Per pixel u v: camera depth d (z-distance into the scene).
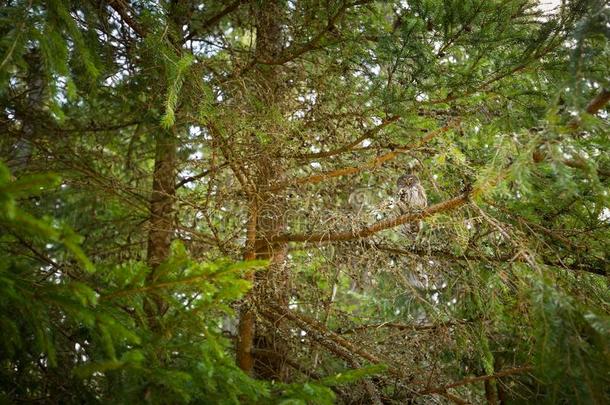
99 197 5.06
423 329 4.71
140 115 4.78
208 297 2.43
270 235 4.89
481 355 4.25
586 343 2.61
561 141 2.84
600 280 3.89
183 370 2.53
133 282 2.41
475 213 4.16
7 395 2.45
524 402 4.35
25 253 2.82
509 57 3.89
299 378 4.88
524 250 3.20
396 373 4.46
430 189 5.08
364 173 5.26
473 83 3.94
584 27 2.89
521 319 3.87
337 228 4.51
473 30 3.89
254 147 4.55
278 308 4.75
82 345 2.81
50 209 5.00
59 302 2.23
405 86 4.00
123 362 2.13
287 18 4.91
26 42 2.78
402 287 4.91
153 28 3.63
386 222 4.16
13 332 2.34
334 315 5.13
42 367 2.69
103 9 4.05
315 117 4.81
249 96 4.33
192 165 5.08
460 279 4.48
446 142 4.40
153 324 3.02
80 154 4.91
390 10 4.56
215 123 4.11
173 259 2.37
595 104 3.01
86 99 4.44
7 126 4.34
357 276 4.66
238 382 2.48
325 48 4.63
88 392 2.68
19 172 4.17
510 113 4.04
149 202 5.06
